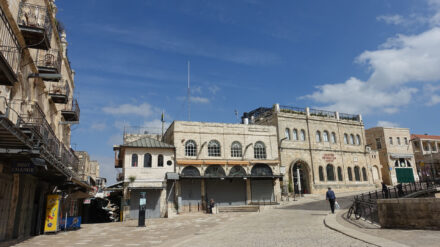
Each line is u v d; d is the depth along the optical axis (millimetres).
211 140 34531
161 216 30094
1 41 10773
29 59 14391
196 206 31766
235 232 14305
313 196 37000
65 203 23906
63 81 22391
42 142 12039
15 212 14219
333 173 41938
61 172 15977
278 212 23844
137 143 31859
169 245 11844
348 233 11102
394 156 49469
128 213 29484
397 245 8516
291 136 40188
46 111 18766
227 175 33344
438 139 60031
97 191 45562
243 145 35594
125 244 12633
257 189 34500
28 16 14516
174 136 33062
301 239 11000
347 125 45438
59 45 21250
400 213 12273
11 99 12609
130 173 30469
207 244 11312
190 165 32438
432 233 10508
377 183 46656
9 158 12203
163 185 30859
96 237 15250
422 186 30766
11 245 12281
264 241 11133
